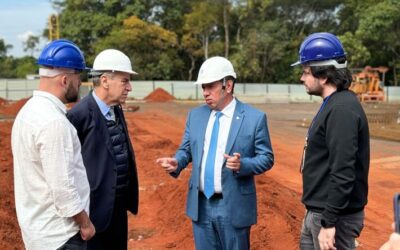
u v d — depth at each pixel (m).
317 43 3.35
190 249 6.31
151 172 10.95
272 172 11.88
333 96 3.32
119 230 4.48
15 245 5.96
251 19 59.19
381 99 42.66
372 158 13.90
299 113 32.09
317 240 3.44
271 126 23.08
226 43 57.91
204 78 4.00
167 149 14.29
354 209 3.35
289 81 57.22
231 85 4.07
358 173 3.31
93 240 4.21
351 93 3.32
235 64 54.94
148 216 7.94
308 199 3.47
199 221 4.20
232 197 4.02
